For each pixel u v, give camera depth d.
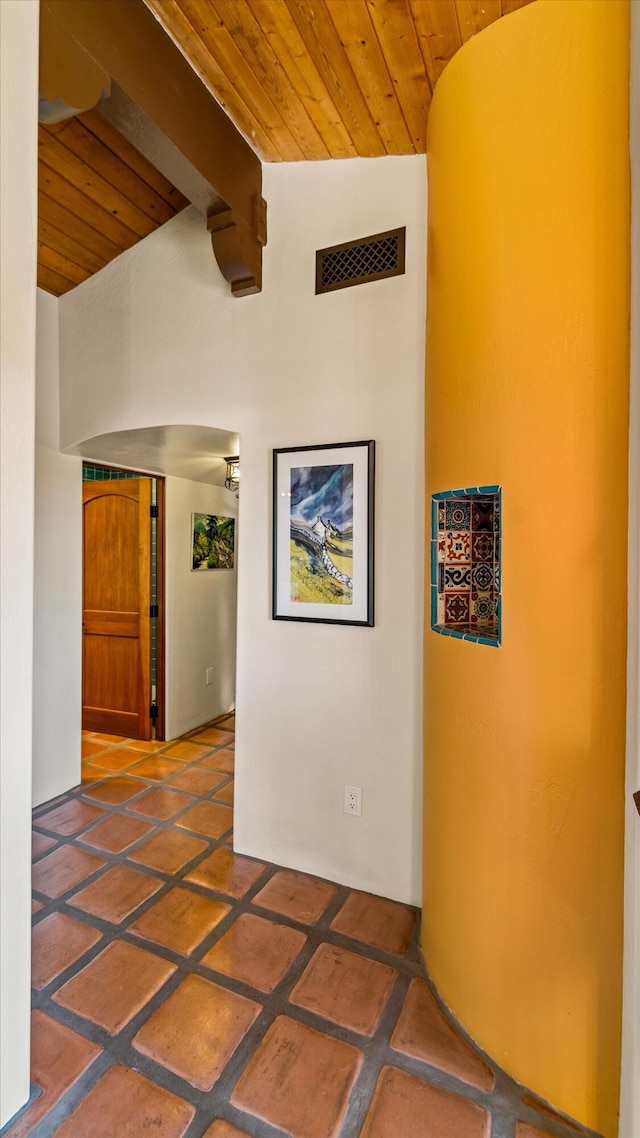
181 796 2.90
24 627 1.28
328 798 2.11
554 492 1.26
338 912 1.94
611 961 1.21
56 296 2.80
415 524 1.92
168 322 2.41
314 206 2.08
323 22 1.47
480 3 1.33
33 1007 1.53
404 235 1.93
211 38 1.60
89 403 2.70
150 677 3.74
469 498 1.63
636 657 1.13
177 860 2.27
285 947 1.77
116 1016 1.51
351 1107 1.28
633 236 1.14
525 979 1.32
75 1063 1.37
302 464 2.11
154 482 3.71
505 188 1.33
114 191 2.19
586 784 1.23
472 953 1.44
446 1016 1.52
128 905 1.98
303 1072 1.36
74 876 2.16
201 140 1.77
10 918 1.25
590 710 1.22
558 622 1.26
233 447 2.90
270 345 2.17
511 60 1.32
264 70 1.68
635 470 1.13
